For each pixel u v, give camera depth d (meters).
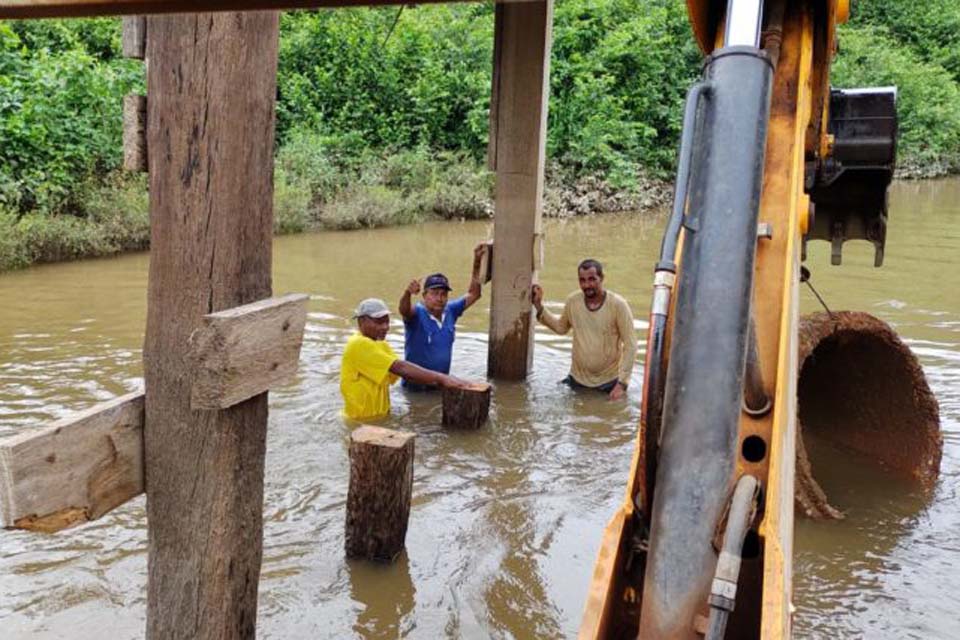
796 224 3.52
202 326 2.67
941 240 14.91
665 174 22.84
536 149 7.32
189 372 2.85
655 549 2.72
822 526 5.07
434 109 19.72
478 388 6.40
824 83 4.37
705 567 2.67
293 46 19.14
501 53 7.25
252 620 3.07
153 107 2.79
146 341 2.89
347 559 4.62
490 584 4.42
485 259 7.50
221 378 2.69
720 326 2.77
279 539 4.82
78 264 12.12
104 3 2.03
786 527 2.89
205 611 2.94
